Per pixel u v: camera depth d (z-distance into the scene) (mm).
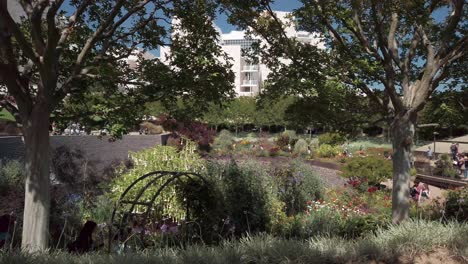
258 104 8383
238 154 29297
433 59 7016
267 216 7922
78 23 7004
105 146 15094
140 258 4250
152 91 6305
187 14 6641
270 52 7812
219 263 4184
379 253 4594
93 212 7840
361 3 7129
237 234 7078
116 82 6359
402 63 7621
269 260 4336
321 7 6707
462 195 8773
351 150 33625
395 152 7301
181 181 6836
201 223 6637
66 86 5695
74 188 9016
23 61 6586
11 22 4703
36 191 5387
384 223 7246
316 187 11750
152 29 6855
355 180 15680
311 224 7289
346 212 9945
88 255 4488
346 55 7016
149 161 9188
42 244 5363
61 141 13266
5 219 5793
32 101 5582
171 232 6043
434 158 24203
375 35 8109
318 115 7832
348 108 8023
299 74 6984
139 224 6250
